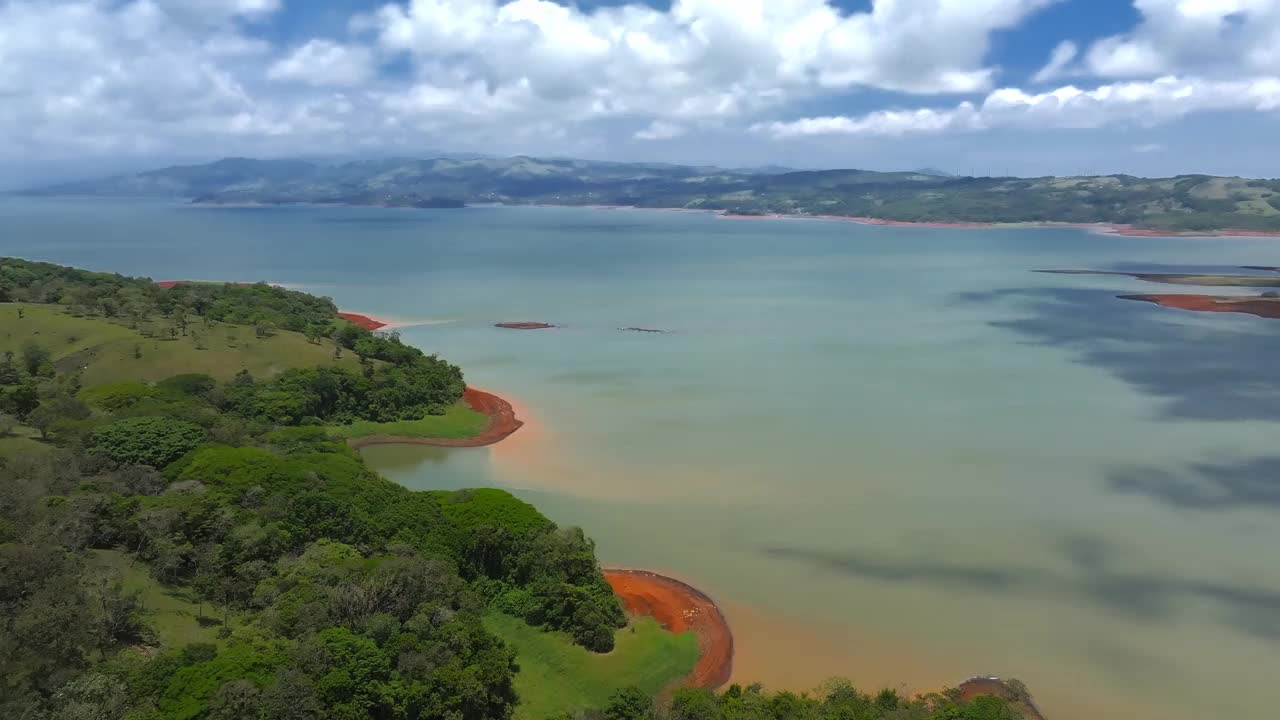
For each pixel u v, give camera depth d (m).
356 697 37.47
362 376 104.25
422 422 100.56
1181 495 80.50
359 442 94.19
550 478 84.94
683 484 83.19
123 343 104.88
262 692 35.19
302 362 106.31
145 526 49.81
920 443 95.62
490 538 58.88
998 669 53.44
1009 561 67.50
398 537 56.25
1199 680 52.69
